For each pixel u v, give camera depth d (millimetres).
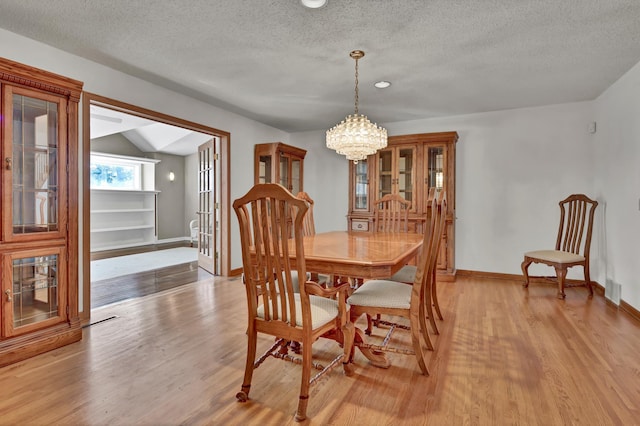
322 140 5570
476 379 1915
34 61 2520
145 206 7969
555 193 4137
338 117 4746
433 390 1807
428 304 2561
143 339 2471
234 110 4395
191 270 4934
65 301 2367
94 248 7000
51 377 1931
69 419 1558
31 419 1558
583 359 2146
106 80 2982
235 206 1696
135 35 2449
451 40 2494
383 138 2965
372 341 2469
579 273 4020
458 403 1688
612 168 3488
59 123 2318
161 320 2863
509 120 4328
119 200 7496
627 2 2008
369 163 4711
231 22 2270
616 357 2172
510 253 4352
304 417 1557
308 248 2275
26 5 2076
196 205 8445
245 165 4754
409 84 3414
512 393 1771
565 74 3156
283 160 4953
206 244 4934
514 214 4324
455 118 4605
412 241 2645
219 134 4305
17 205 2152
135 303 3334
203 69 3049
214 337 2506
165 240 8195
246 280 1737
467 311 3100
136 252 6762
